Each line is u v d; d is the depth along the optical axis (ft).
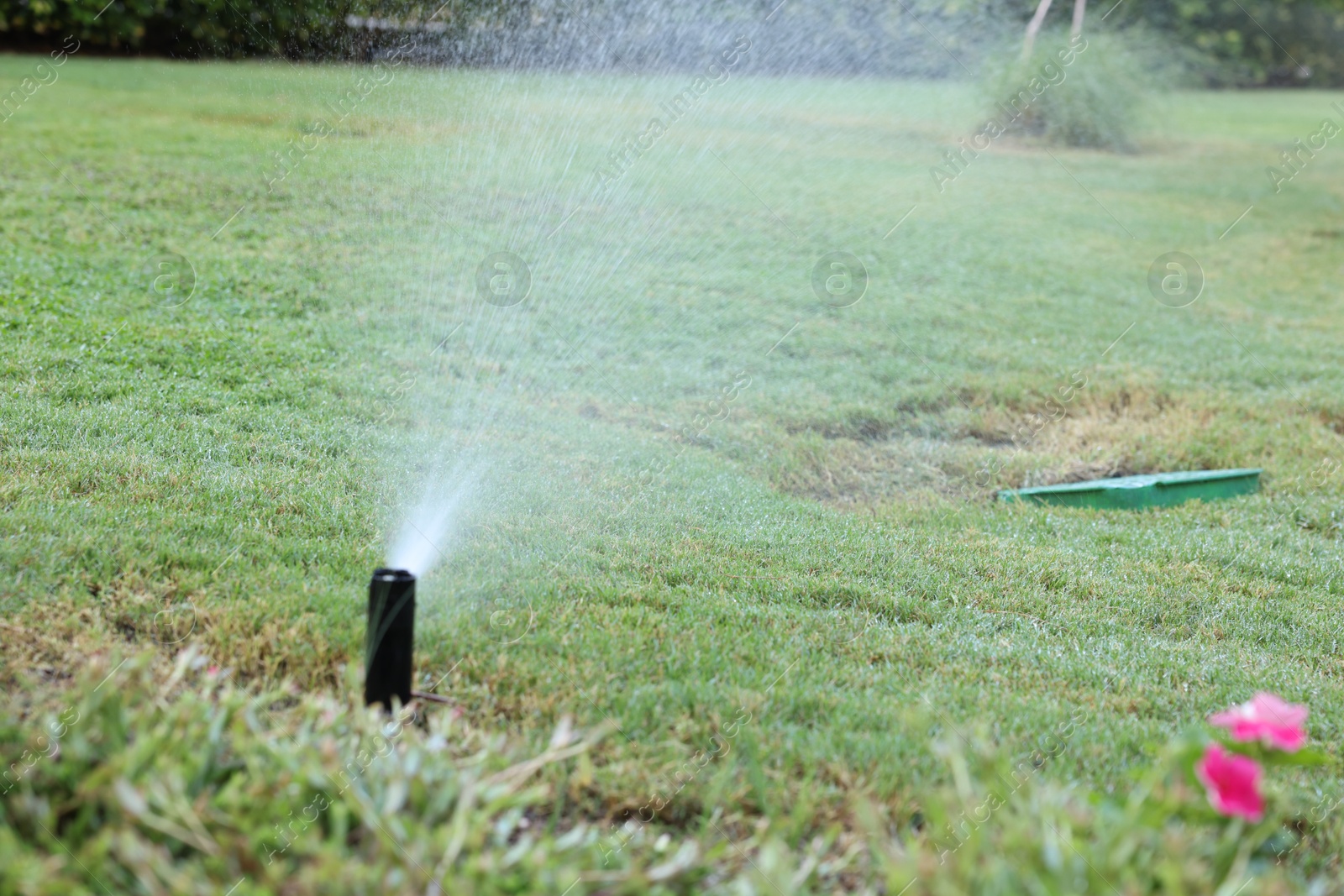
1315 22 62.49
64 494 11.96
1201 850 6.43
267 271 20.84
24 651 9.15
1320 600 12.98
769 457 15.85
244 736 7.60
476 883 6.54
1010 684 10.39
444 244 23.50
